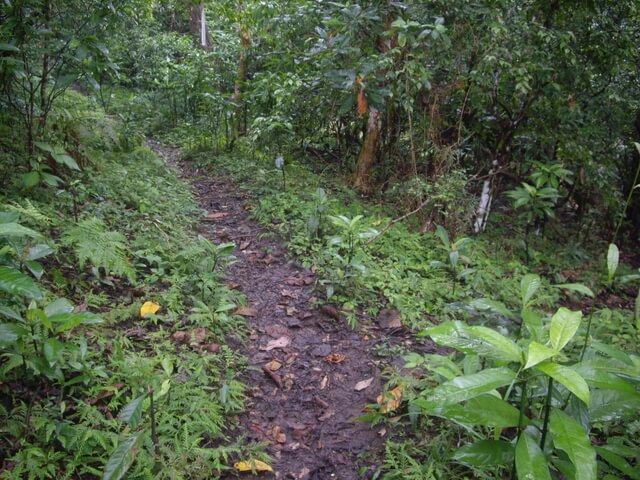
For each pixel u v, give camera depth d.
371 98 5.33
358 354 3.41
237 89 8.88
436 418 2.67
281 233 5.07
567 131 6.32
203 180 7.02
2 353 2.28
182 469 2.17
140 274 3.72
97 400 2.43
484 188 6.44
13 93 4.45
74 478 2.06
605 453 1.81
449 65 5.79
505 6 5.53
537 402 2.46
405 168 6.68
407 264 4.83
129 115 9.55
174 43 12.73
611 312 4.76
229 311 3.64
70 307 2.24
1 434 2.06
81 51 4.05
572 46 6.02
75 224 3.75
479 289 4.65
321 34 5.82
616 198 6.90
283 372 3.15
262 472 2.39
